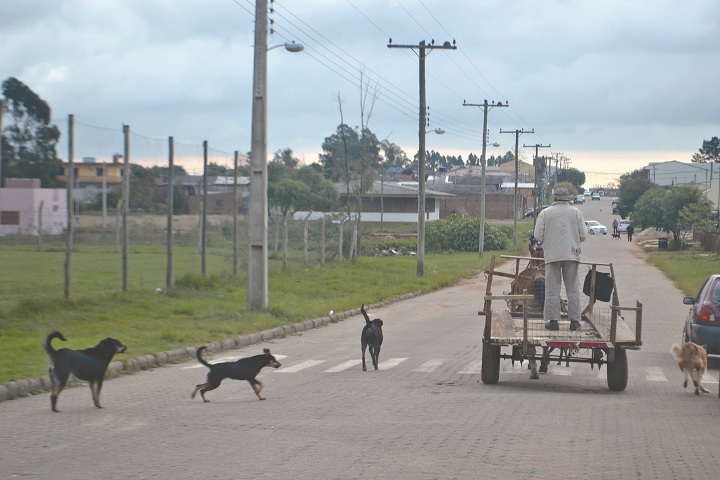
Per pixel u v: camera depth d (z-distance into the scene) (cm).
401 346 1808
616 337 1194
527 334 1199
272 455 777
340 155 10375
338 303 2544
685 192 7169
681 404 1123
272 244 4266
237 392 1205
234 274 2705
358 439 850
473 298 3111
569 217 1273
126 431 899
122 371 1406
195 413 1018
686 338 1611
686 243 7262
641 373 1457
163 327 1825
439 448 807
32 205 1903
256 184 2178
